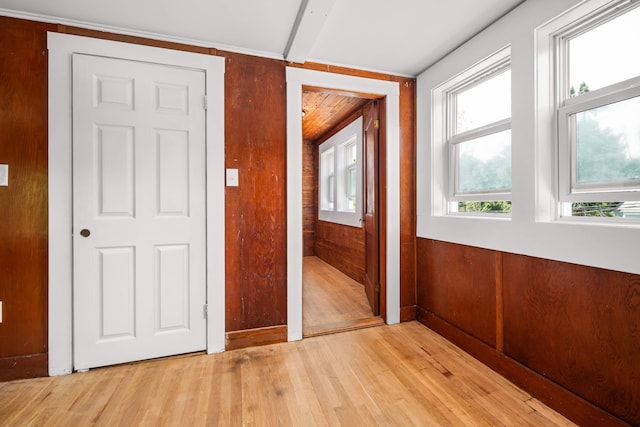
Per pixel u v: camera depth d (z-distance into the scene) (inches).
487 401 64.5
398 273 106.2
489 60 79.7
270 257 91.3
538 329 66.3
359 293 140.5
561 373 61.5
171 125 81.7
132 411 60.7
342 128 178.4
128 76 78.2
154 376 73.3
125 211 78.3
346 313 114.5
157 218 80.7
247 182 89.0
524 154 68.9
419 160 106.0
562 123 64.8
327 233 208.7
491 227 77.4
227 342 86.4
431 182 100.3
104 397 65.1
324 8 66.9
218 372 75.1
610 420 53.0
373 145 113.5
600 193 58.1
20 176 71.6
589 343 56.7
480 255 81.9
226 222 87.0
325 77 96.4
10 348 71.3
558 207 65.9
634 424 50.3
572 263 59.4
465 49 85.0
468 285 85.9
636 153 53.4
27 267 72.3
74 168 74.5
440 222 95.9
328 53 91.3
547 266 64.6
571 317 59.7
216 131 85.2
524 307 69.6
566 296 60.8
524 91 68.6
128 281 78.6
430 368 77.4
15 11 70.1
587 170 61.4
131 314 79.0
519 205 70.1
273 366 78.0
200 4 67.8
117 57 77.1
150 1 66.5
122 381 71.2
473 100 91.0
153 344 80.7
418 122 106.4
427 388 68.9
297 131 93.5
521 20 68.7
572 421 58.6
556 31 64.7
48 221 73.0
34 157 72.4
